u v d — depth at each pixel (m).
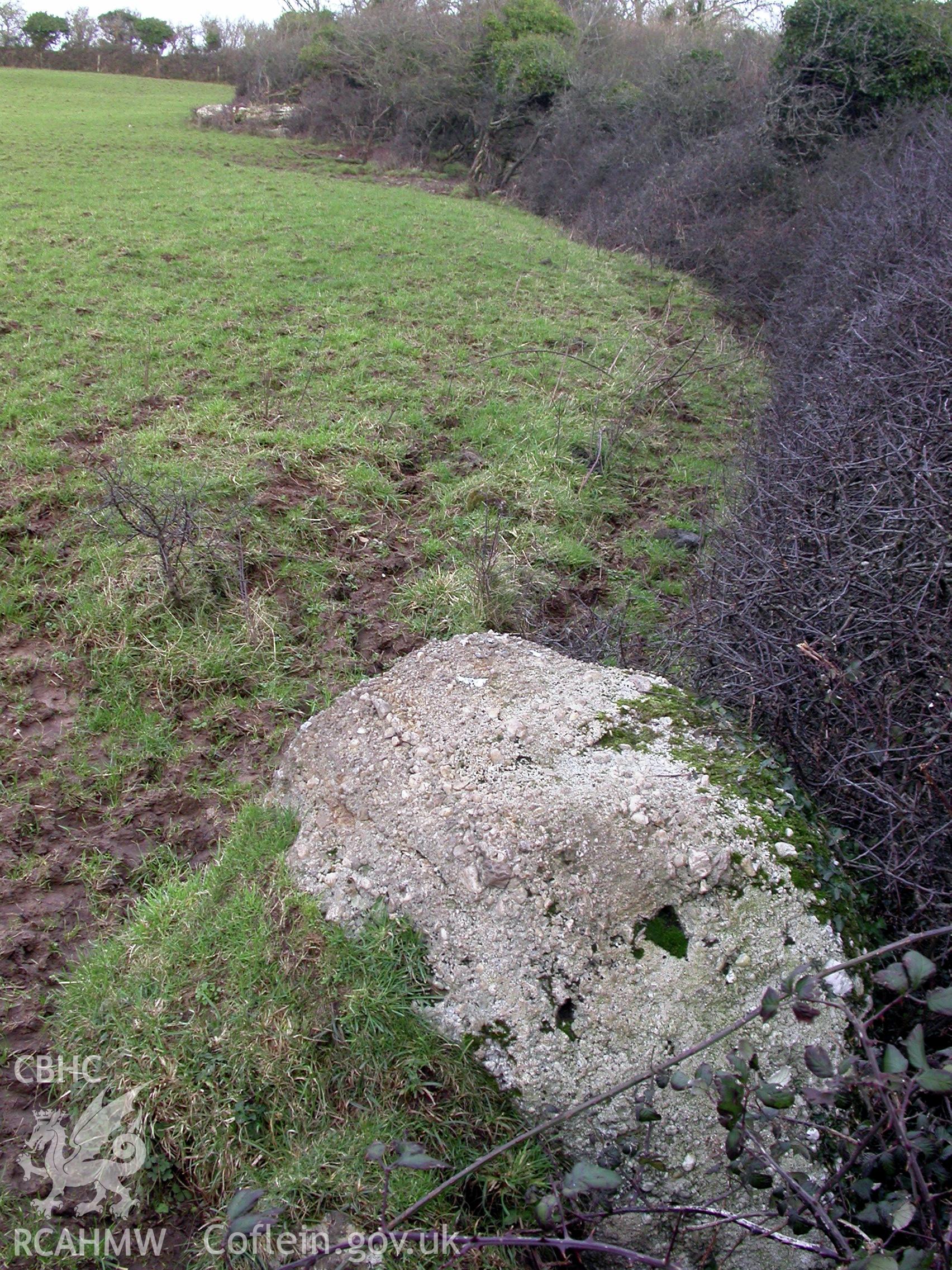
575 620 4.69
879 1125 1.98
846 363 4.75
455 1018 2.52
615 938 2.51
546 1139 2.38
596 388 7.29
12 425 6.20
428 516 5.46
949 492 2.93
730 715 3.18
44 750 3.96
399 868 2.75
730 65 15.29
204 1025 2.64
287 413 6.43
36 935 3.20
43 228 10.27
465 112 17.58
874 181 9.10
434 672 3.35
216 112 19.81
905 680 2.73
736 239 10.69
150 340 7.51
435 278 9.68
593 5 20.22
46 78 27.00
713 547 4.59
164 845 3.55
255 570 4.91
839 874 2.60
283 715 4.14
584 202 14.23
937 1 12.93
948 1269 1.74
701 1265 2.13
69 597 4.69
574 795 2.73
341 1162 2.35
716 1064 2.36
